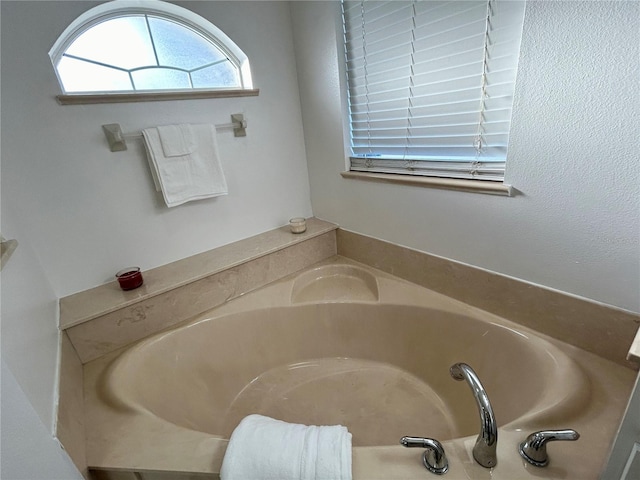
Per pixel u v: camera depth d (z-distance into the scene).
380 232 1.71
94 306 1.28
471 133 1.26
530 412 0.89
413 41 1.31
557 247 1.07
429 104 1.35
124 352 1.29
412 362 1.52
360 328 1.61
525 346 1.17
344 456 0.76
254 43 1.63
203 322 1.48
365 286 1.74
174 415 1.22
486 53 1.12
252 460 0.77
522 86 0.99
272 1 1.63
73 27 1.25
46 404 0.79
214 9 1.48
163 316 1.42
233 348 1.55
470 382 0.76
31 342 0.85
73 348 1.21
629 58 0.79
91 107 1.28
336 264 1.88
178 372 1.38
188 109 1.51
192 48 1.54
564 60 0.89
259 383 1.59
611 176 0.90
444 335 1.41
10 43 1.10
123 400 1.05
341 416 1.39
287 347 1.65
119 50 1.37
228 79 1.67
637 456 0.61
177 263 1.60
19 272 0.96
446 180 1.32
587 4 0.82
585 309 1.06
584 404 0.89
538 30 0.91
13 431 0.64
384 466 0.77
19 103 1.15
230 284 1.60
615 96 0.84
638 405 0.58
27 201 1.21
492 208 1.20
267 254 1.69
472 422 1.21
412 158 1.48
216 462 0.84
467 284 1.38
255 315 1.58
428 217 1.45
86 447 0.90
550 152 0.99
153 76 1.46
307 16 1.61
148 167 1.46
